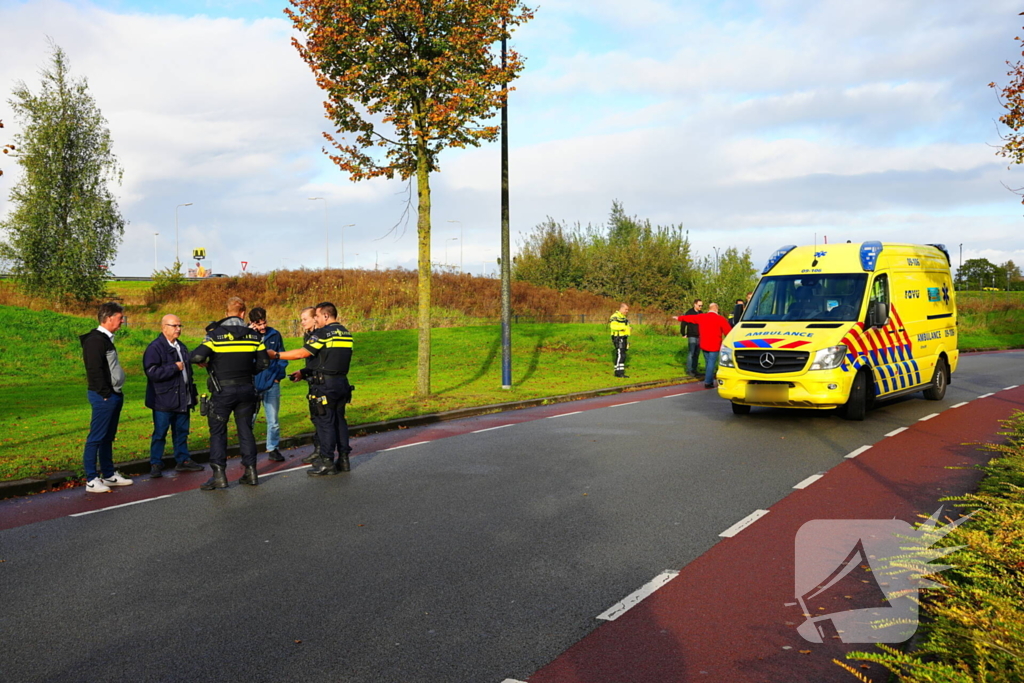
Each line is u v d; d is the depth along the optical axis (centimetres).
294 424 1196
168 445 1019
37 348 2339
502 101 1396
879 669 360
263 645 397
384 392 1614
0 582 500
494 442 1029
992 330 3944
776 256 1322
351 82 1345
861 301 1194
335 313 859
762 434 1062
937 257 1498
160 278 4291
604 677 356
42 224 4247
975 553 456
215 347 773
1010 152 1203
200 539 594
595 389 1691
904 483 744
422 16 1300
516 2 1368
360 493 742
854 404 1160
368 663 374
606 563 521
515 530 604
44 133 4284
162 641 404
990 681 324
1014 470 736
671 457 900
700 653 381
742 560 522
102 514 680
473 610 440
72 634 414
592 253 4709
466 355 2333
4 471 830
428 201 1465
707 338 1767
